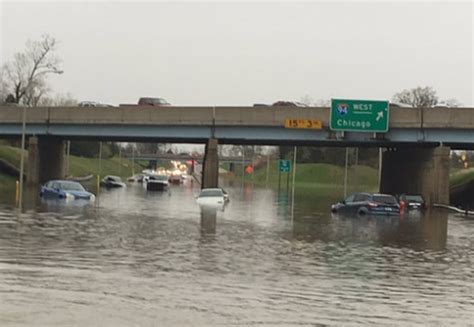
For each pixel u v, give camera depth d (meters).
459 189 77.38
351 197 47.66
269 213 44.84
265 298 14.82
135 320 12.35
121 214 39.09
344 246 25.61
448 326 12.77
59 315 12.51
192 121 64.62
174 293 15.02
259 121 63.62
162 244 24.39
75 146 135.00
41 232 27.12
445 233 33.22
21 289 14.88
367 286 16.80
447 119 61.03
